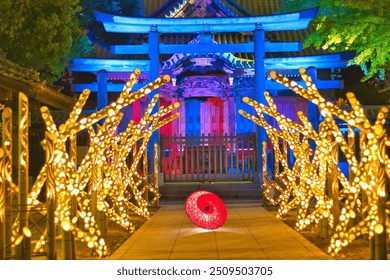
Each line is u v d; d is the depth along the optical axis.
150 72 21.69
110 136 10.62
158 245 9.91
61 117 24.27
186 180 21.80
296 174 13.36
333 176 10.06
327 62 24.41
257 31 21.62
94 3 27.30
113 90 25.62
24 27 17.17
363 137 8.44
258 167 20.58
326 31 21.00
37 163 21.92
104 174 12.74
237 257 8.51
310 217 11.20
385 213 7.30
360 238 10.43
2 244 6.91
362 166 8.40
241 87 27.16
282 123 11.16
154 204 17.62
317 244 9.87
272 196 18.48
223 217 11.84
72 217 8.41
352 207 8.84
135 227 12.88
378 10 18.08
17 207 8.08
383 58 18.75
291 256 8.59
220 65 25.56
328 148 10.13
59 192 7.86
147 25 21.78
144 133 13.79
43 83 13.09
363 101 30.45
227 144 22.72
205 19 21.53
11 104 13.49
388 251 8.21
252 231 11.56
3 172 6.91
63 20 18.12
